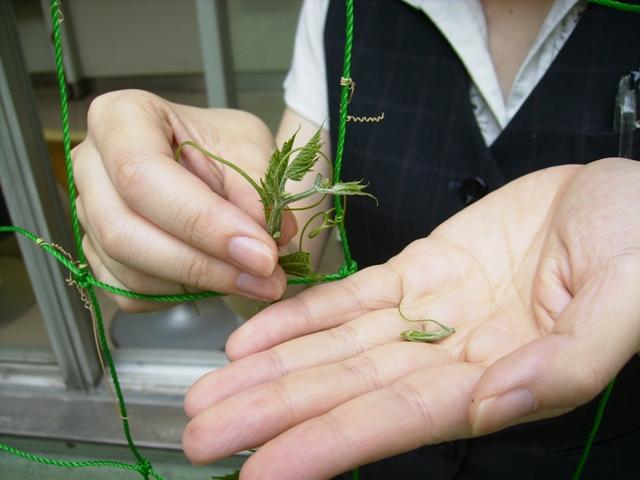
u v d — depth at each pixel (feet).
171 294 0.66
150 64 1.81
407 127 0.86
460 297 0.65
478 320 0.63
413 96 0.85
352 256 1.02
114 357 1.29
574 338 0.44
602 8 0.72
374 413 0.47
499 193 0.72
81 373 1.21
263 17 1.44
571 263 0.52
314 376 0.54
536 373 0.42
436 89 0.84
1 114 0.97
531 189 0.69
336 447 0.45
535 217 0.66
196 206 0.54
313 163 0.54
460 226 0.71
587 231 0.52
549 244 0.58
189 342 1.36
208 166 0.68
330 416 0.47
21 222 1.06
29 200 1.05
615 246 0.48
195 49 1.76
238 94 1.56
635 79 0.70
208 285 0.60
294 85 1.01
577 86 0.74
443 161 0.84
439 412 0.47
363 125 0.89
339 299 0.65
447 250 0.69
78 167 0.66
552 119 0.75
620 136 0.72
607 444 0.80
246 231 0.54
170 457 1.11
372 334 0.62
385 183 0.88
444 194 0.84
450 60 0.83
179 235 0.56
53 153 1.59
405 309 0.65
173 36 1.74
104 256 0.65
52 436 1.14
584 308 0.46
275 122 1.60
